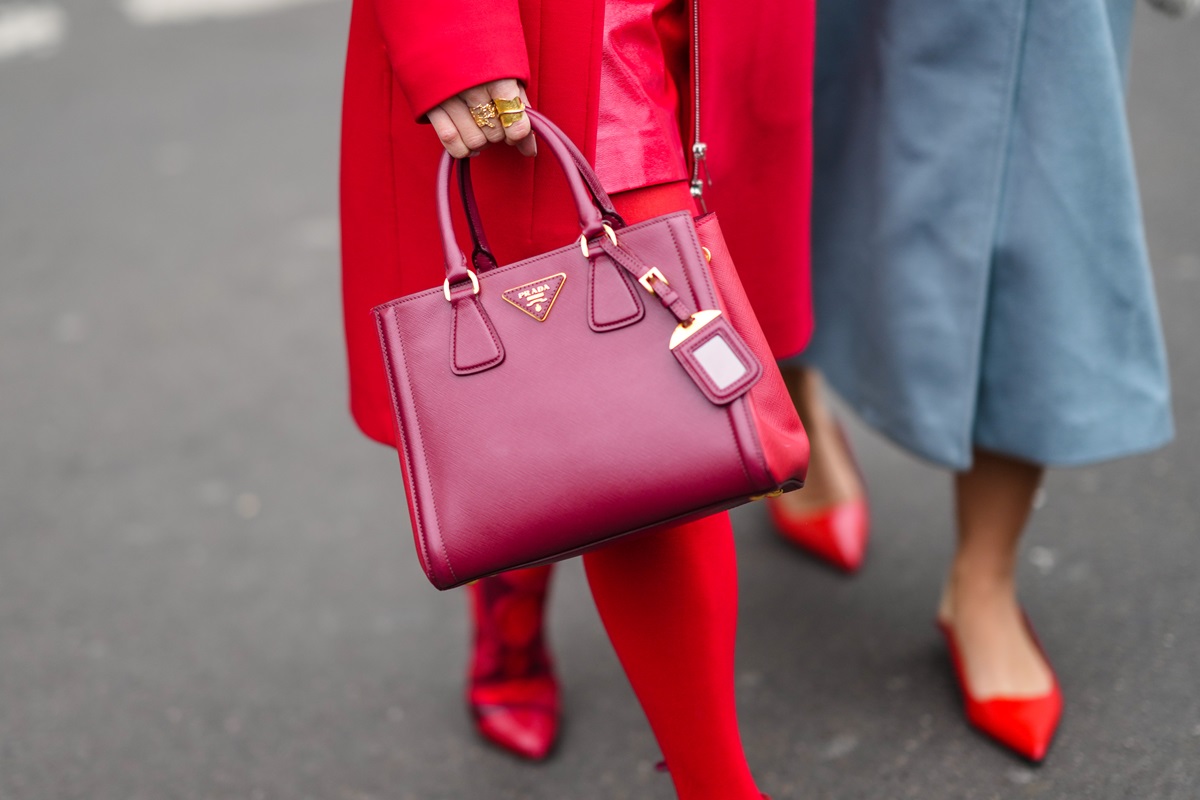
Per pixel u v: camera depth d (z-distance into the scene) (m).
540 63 1.36
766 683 2.10
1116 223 1.70
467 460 1.26
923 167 1.77
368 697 2.19
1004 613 1.93
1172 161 3.94
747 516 2.57
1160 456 2.58
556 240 1.41
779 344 1.72
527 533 1.24
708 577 1.44
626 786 1.94
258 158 5.01
